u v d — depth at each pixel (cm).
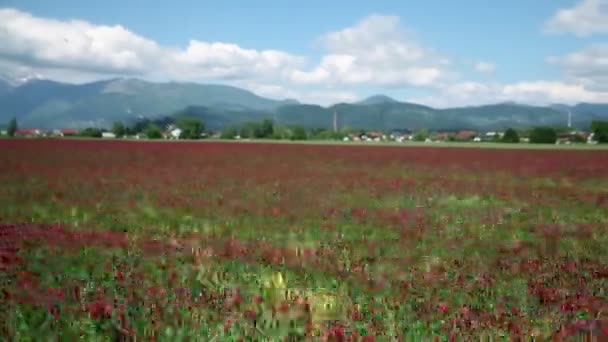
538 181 3014
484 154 6344
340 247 1191
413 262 1057
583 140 14212
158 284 833
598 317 725
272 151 6350
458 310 748
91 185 2342
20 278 827
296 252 1105
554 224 1549
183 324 673
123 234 1255
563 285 898
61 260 966
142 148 6544
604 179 3167
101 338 639
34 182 2409
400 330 672
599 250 1195
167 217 1546
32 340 631
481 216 1675
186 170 3328
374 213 1697
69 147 6294
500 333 667
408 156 5684
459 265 1040
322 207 1817
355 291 847
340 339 633
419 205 1931
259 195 2139
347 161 4659
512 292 845
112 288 800
